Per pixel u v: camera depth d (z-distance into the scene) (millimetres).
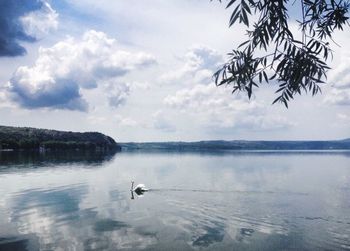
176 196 36906
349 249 19141
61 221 25938
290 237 21312
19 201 34906
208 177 58656
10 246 20234
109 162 109688
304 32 5730
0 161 105000
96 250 19328
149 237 21500
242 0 5449
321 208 29750
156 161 120938
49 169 76188
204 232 22531
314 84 5922
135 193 39656
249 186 45250
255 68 5840
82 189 43719
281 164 97562
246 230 22859
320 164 97750
